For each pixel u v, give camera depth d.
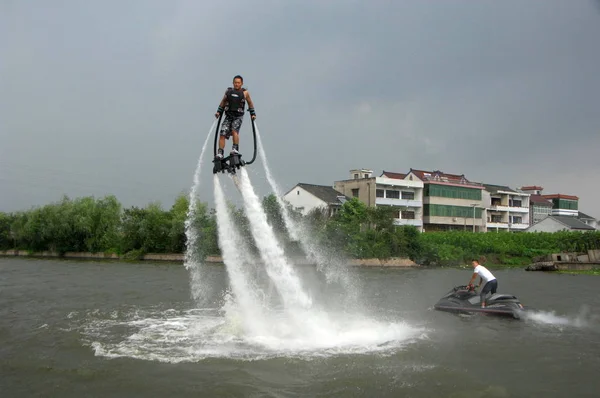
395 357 9.66
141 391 7.75
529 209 75.56
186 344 10.59
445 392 7.74
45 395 7.61
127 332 11.80
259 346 10.41
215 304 16.44
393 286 23.47
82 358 9.54
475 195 63.75
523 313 13.96
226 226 12.84
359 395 7.57
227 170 9.79
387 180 56.75
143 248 45.81
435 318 13.86
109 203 49.81
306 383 8.11
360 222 40.91
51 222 49.69
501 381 8.29
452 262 41.66
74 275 28.02
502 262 44.28
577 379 8.42
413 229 41.62
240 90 9.52
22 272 30.22
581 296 19.69
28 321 13.28
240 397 7.49
